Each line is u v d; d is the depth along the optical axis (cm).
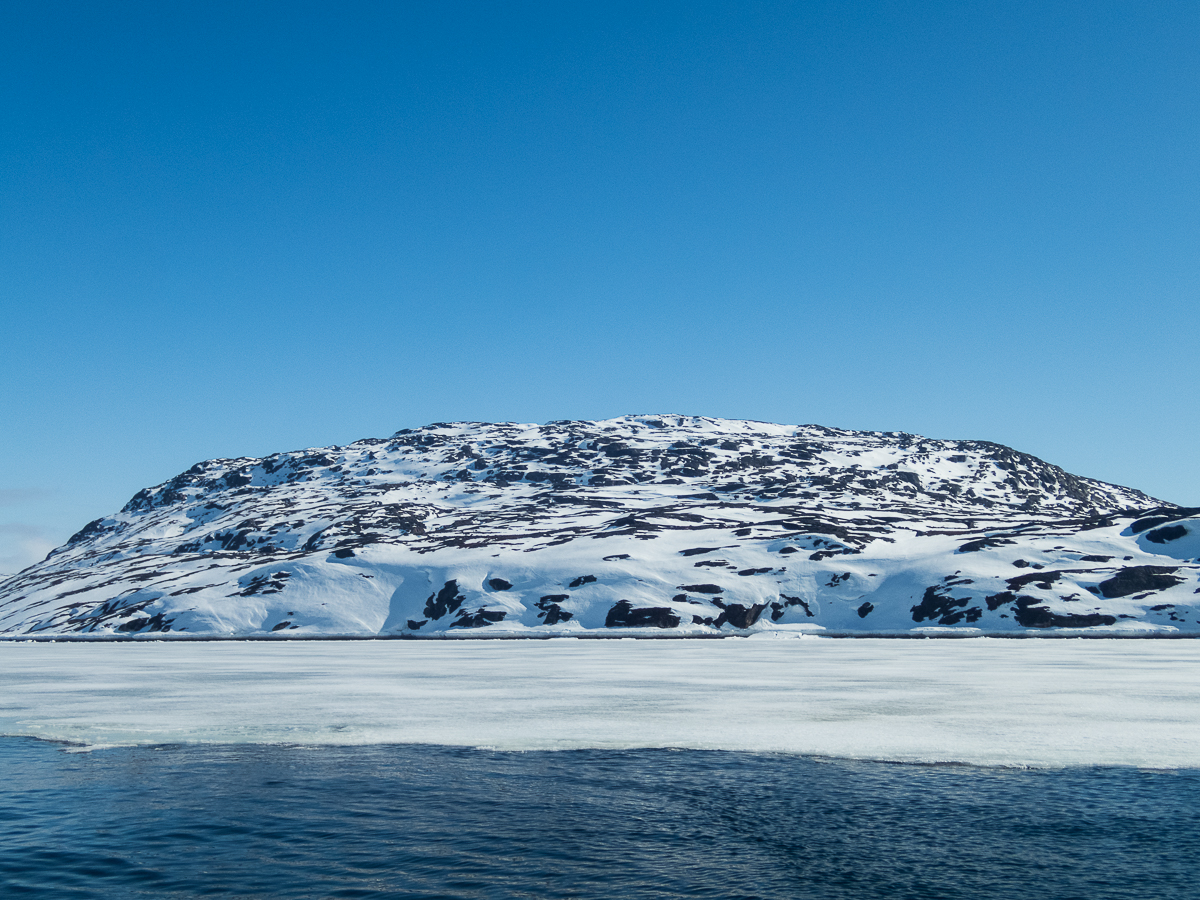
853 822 2034
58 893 1625
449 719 3528
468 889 1638
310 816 2102
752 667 6469
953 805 2162
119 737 3138
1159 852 1811
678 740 3008
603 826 2017
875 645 10719
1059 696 4181
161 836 1956
